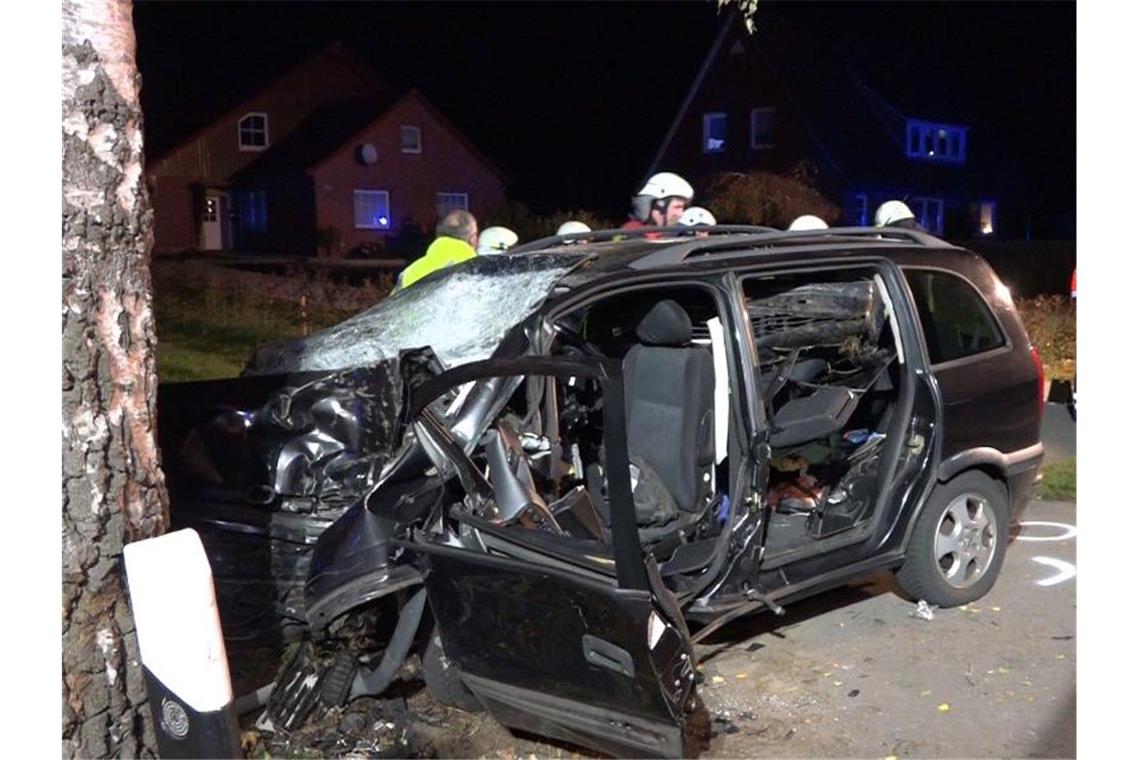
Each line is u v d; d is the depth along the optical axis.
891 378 5.63
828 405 5.12
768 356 5.13
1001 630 5.43
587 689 3.67
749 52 33.19
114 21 3.44
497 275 5.04
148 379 3.59
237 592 4.80
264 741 4.29
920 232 5.93
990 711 4.59
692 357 4.78
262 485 4.83
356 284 21.92
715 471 4.87
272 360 5.45
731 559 4.50
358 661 4.41
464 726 4.45
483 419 4.17
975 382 5.50
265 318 16.97
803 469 5.65
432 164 35.28
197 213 34.41
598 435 5.04
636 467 4.75
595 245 5.43
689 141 34.56
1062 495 8.08
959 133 35.22
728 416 4.80
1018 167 36.97
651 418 4.84
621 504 3.42
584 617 3.53
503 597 3.70
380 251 33.91
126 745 3.58
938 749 4.29
